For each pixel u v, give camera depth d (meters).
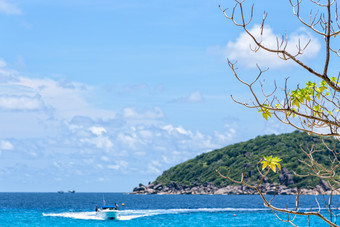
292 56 5.66
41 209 106.50
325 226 51.06
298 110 6.34
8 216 77.81
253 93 5.95
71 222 64.81
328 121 5.88
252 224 58.69
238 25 5.65
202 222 63.78
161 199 190.12
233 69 5.91
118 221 66.06
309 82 6.49
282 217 65.50
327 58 5.50
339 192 6.33
